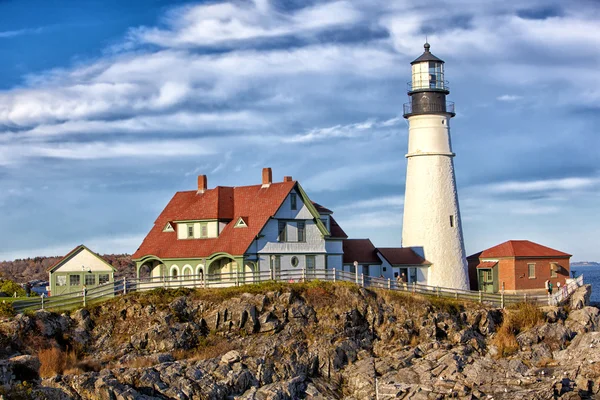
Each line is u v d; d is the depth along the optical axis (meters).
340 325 63.12
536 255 83.56
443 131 80.50
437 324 66.19
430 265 79.75
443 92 80.44
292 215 73.06
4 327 54.84
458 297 72.56
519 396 54.06
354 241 81.81
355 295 65.75
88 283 75.44
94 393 48.78
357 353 62.28
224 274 66.38
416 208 80.69
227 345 59.75
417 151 80.62
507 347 65.38
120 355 57.62
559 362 62.47
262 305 62.44
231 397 53.09
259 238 70.44
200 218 73.56
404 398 55.22
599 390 55.72
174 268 73.31
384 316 65.44
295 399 55.25
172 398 50.84
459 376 58.00
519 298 74.19
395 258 79.31
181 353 58.28
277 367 58.06
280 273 71.06
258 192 74.81
